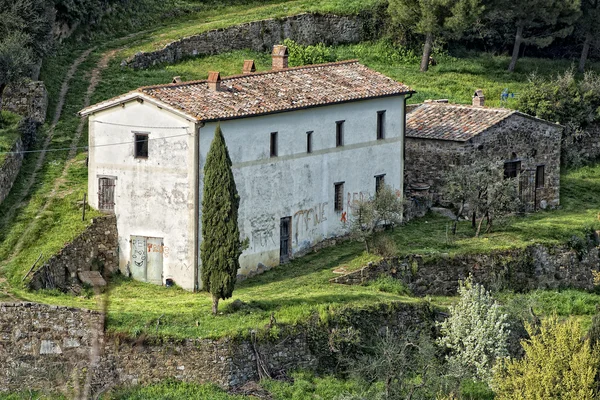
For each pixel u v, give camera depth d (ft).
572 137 567.59
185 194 395.34
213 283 362.33
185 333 349.00
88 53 577.43
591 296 437.58
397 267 418.10
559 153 509.35
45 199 425.69
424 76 631.15
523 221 478.18
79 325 347.36
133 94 397.39
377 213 439.63
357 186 450.71
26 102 494.18
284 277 411.13
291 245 426.51
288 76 442.91
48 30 533.55
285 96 424.46
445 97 601.21
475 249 432.25
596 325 355.36
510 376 347.36
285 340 357.20
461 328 374.43
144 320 352.08
